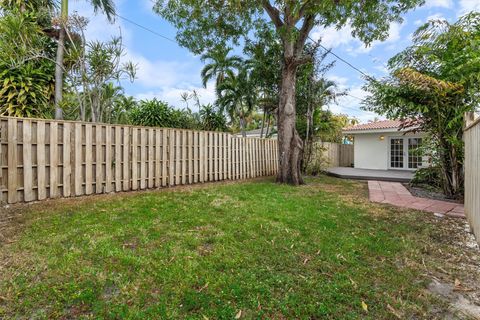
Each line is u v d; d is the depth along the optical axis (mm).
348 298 2004
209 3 7113
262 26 8422
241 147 9055
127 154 5926
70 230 3207
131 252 2670
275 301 1947
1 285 2045
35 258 2484
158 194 5555
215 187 6668
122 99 10781
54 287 2035
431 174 7098
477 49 4609
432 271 2488
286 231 3398
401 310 1893
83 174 5262
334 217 4121
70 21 6402
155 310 1824
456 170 5906
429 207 4992
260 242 3016
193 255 2652
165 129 6680
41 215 3818
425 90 5398
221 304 1905
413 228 3713
